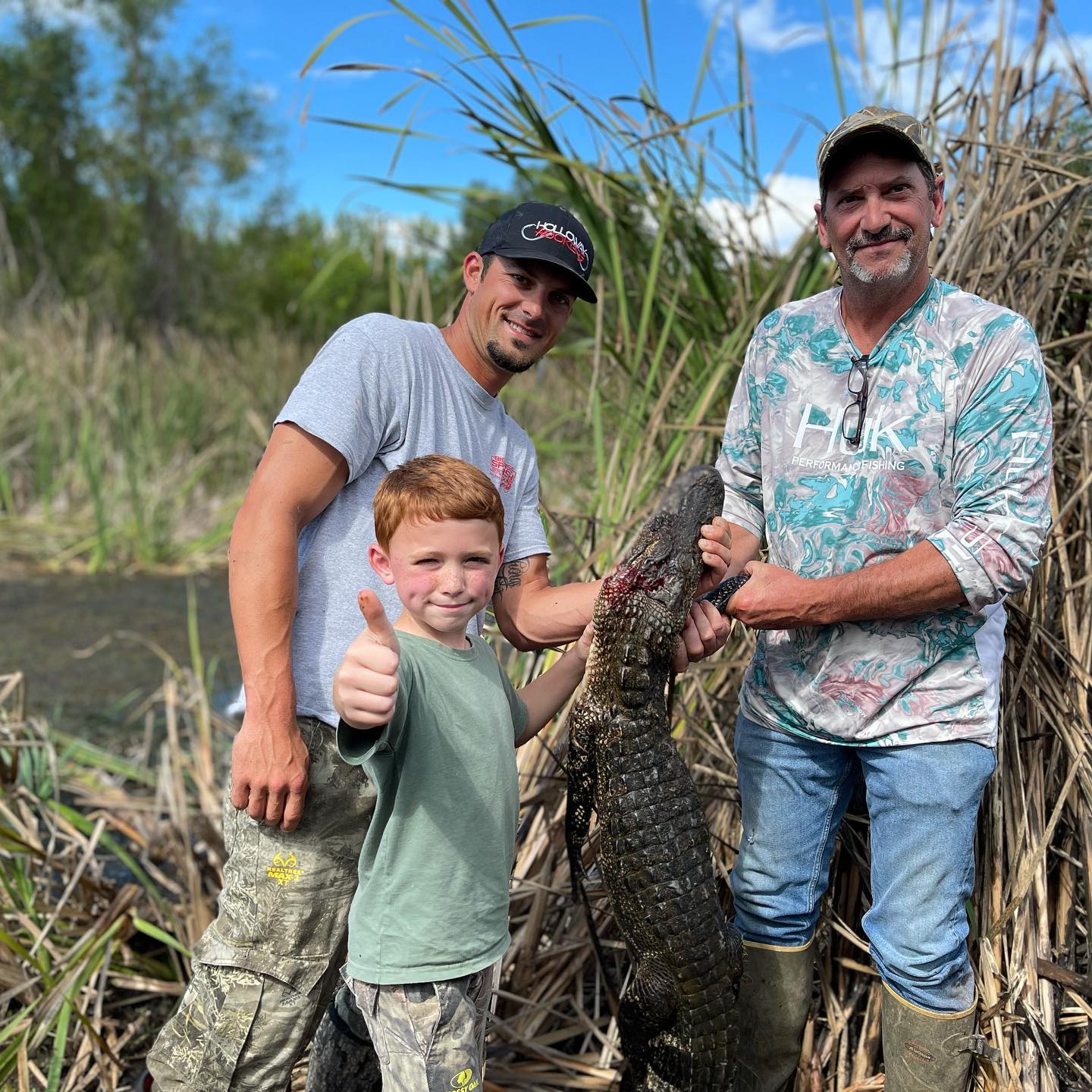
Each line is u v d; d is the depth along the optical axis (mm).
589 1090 2756
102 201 28156
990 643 2357
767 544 2857
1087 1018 2594
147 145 28281
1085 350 3080
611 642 2381
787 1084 2742
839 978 2830
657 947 2307
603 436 4223
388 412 2248
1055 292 3148
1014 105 3225
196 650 4793
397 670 1730
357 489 2273
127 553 8836
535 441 4434
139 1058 2953
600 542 3496
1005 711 2729
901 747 2318
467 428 2389
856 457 2365
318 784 2172
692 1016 2301
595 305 3943
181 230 28609
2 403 9938
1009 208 3047
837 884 2844
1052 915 2814
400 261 4121
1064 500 3016
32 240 25109
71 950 3047
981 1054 2379
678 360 3656
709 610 2467
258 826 2203
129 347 11250
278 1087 2271
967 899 2465
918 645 2311
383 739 1882
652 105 3562
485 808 2049
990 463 2205
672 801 2352
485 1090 2740
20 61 26609
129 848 4082
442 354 2371
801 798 2504
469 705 2049
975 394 2238
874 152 2209
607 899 3051
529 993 2975
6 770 3766
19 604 7367
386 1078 2018
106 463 9680
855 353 2385
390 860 2006
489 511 1968
